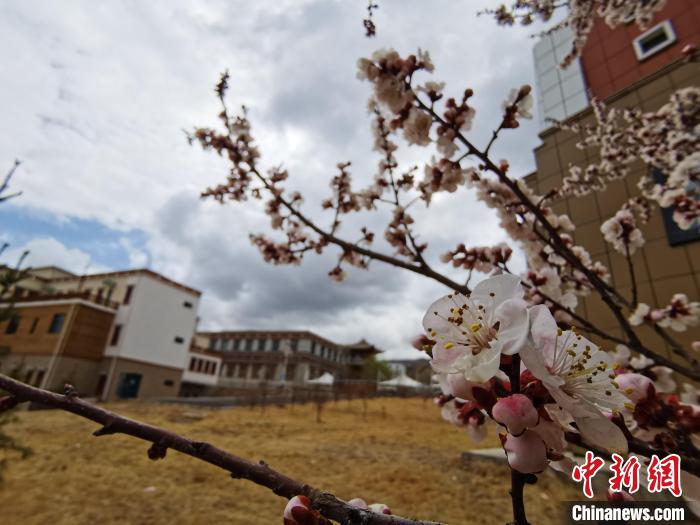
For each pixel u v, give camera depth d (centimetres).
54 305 2595
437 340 89
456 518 524
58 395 100
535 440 73
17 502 542
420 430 1382
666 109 493
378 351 5166
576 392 86
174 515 517
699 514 120
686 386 215
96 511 520
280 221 396
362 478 708
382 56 235
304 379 4650
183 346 3139
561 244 276
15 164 264
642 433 119
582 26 526
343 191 382
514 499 75
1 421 539
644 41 1019
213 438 1092
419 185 285
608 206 745
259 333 5216
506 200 312
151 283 2917
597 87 1095
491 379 86
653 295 661
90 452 837
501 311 82
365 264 366
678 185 404
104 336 2669
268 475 94
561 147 866
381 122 336
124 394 2605
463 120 233
